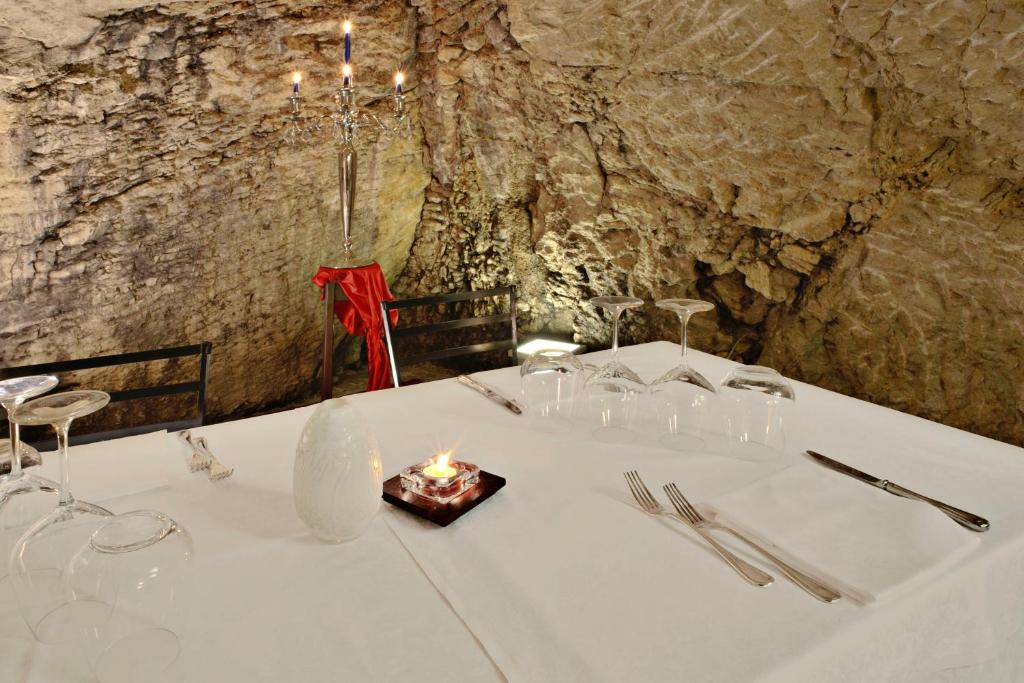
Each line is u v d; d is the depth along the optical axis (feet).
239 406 10.21
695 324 8.71
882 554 2.27
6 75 5.96
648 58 7.39
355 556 2.36
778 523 2.46
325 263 10.26
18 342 7.36
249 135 8.05
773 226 7.54
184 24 6.86
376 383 8.31
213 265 8.71
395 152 9.93
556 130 8.84
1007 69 5.38
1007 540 2.46
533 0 7.81
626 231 8.95
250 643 1.90
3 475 2.60
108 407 8.48
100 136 6.86
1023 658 2.59
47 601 1.77
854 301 7.10
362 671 1.80
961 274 6.23
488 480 2.88
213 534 2.49
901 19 5.68
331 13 7.95
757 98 6.88
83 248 7.35
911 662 2.17
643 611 2.03
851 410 4.01
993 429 6.25
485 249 10.80
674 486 2.83
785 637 1.92
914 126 6.17
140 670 1.72
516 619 2.00
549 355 3.80
